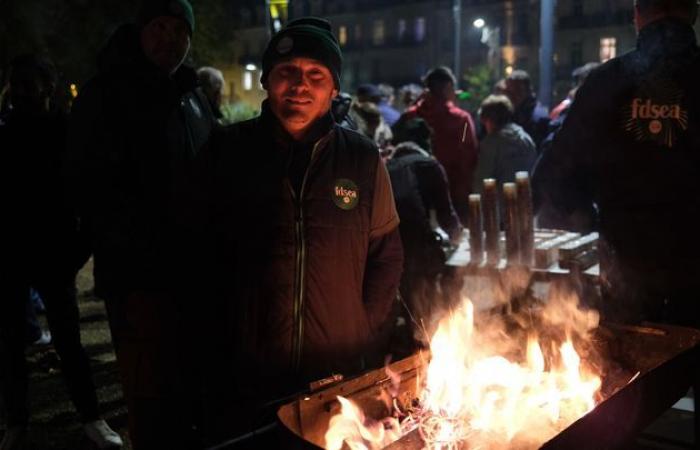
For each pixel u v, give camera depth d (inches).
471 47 1883.6
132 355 99.6
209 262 89.7
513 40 1793.8
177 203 90.7
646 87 105.8
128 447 133.5
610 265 113.2
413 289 160.1
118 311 101.2
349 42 2171.5
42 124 128.2
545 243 151.2
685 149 104.7
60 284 127.4
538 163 117.9
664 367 83.8
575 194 118.1
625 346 96.3
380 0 2080.5
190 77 111.1
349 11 2159.2
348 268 88.7
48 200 125.6
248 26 2108.8
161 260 100.7
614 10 1627.7
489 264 152.4
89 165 101.0
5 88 155.9
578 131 111.7
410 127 176.1
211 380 91.0
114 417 146.6
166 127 102.8
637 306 111.5
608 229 112.5
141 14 105.3
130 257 100.7
